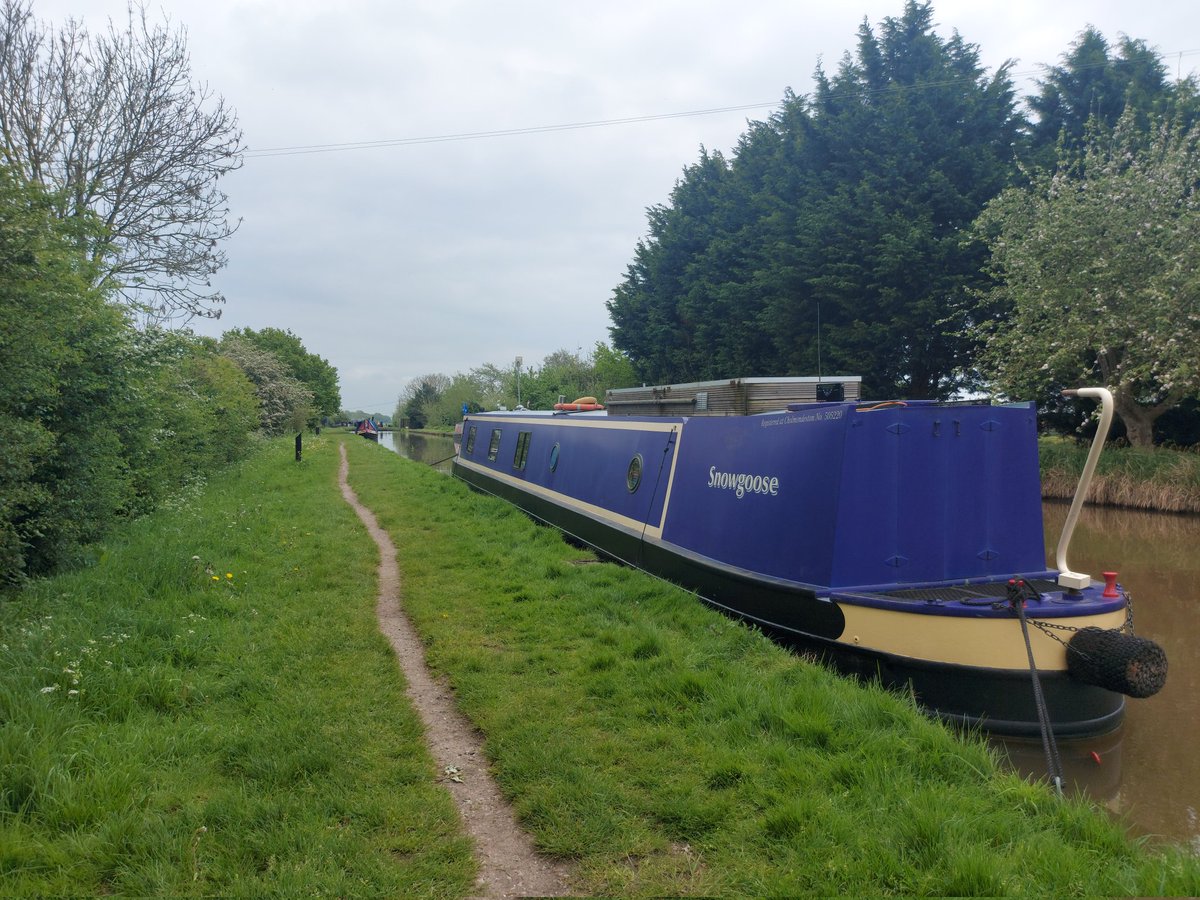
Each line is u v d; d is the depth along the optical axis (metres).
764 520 6.96
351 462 28.84
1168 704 6.27
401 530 12.27
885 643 5.74
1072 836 3.61
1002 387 19.56
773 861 3.32
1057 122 23.61
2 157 6.11
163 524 10.51
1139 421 18.77
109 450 8.59
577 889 3.17
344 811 3.66
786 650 6.17
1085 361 18.89
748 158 31.39
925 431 6.29
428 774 4.09
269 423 36.66
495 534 11.60
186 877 3.08
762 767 4.11
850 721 4.62
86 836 3.24
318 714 4.73
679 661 5.71
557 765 4.17
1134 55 23.05
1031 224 18.89
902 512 6.23
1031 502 6.62
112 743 4.04
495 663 5.86
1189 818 4.47
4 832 3.19
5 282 5.66
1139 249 17.11
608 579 8.52
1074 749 5.43
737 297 28.39
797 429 6.71
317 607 7.23
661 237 36.31
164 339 10.12
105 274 9.91
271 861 3.16
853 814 3.61
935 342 23.11
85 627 5.57
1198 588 10.15
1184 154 17.12
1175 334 15.81
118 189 13.41
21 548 7.07
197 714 4.67
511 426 16.89
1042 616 5.40
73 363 7.50
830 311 24.06
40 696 4.28
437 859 3.34
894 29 24.22
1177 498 16.59
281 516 12.94
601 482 11.05
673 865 3.33
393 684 5.36
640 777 4.06
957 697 5.49
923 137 22.17
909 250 21.06
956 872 3.10
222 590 7.41
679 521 8.55
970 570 6.38
